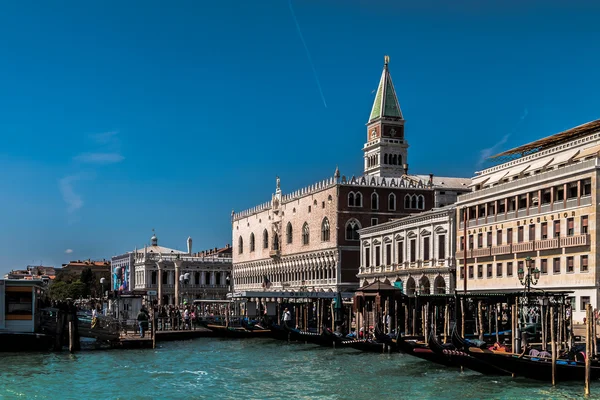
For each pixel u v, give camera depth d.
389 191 108.38
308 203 116.62
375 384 42.84
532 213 66.25
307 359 56.16
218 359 56.72
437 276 80.94
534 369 40.81
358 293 63.91
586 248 59.00
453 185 117.38
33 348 58.62
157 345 68.94
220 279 172.12
